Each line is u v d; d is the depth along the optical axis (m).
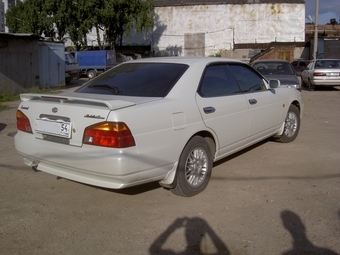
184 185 4.77
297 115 7.62
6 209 4.64
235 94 5.70
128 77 5.24
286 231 4.05
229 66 5.89
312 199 4.85
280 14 48.28
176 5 49.72
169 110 4.48
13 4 37.72
